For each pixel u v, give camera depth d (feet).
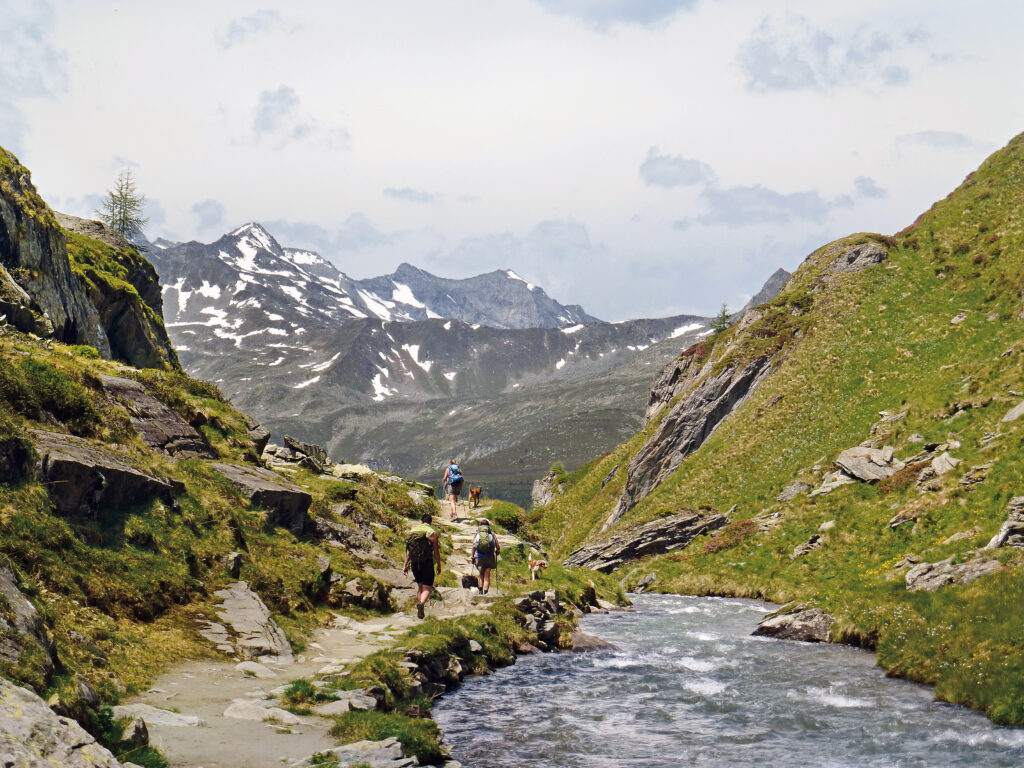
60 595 47.29
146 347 198.80
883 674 69.26
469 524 141.90
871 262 299.58
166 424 86.79
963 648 66.85
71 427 69.67
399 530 116.98
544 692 60.49
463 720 51.70
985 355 191.01
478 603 86.28
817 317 278.67
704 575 161.79
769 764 43.29
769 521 176.04
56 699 30.60
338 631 68.18
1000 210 280.92
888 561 124.36
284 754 34.50
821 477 184.03
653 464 274.16
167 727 36.52
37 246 141.69
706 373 295.89
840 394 223.71
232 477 83.97
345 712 41.75
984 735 49.57
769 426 233.14
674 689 62.23
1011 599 73.77
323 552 86.33
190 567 63.57
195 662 49.37
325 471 131.13
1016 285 218.38
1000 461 131.34
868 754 45.65
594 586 129.59
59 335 142.20
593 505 308.19
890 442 173.47
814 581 135.74
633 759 43.70
